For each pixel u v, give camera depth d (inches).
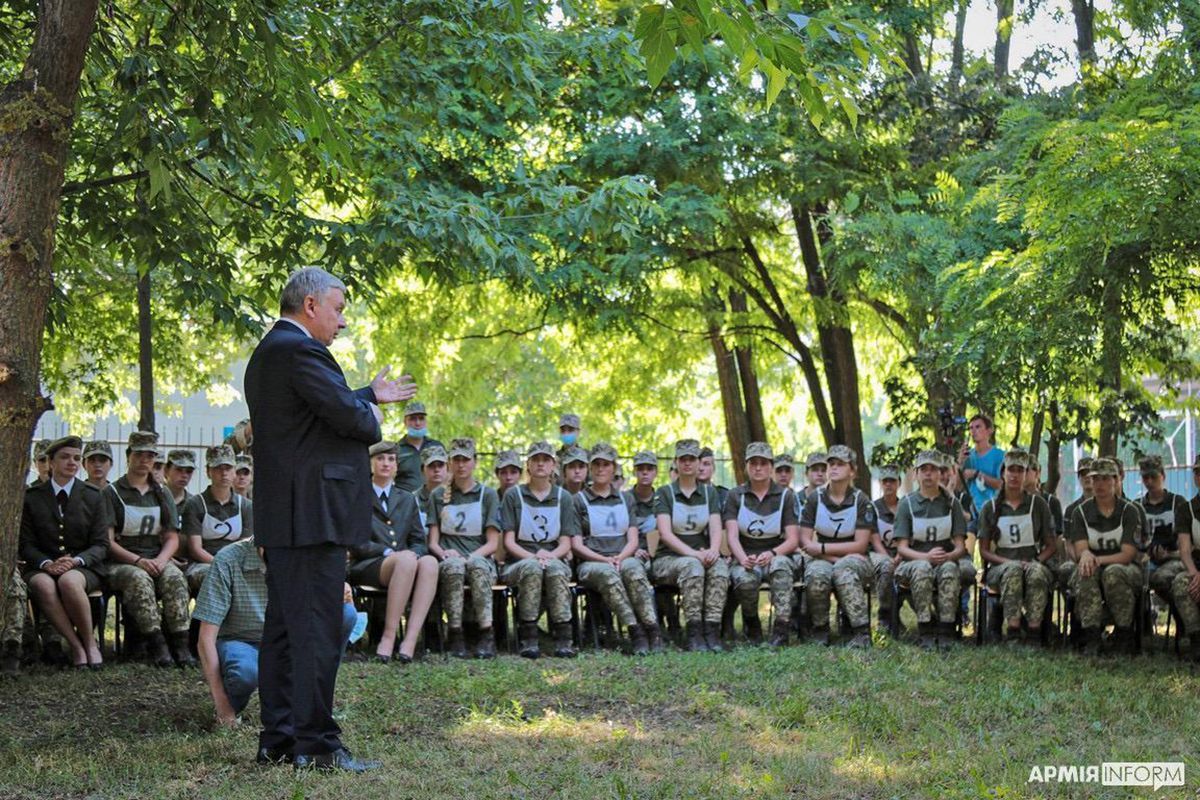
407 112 400.2
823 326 672.4
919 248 505.7
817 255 668.7
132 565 371.6
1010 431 684.1
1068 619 418.3
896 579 422.3
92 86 330.0
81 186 330.6
